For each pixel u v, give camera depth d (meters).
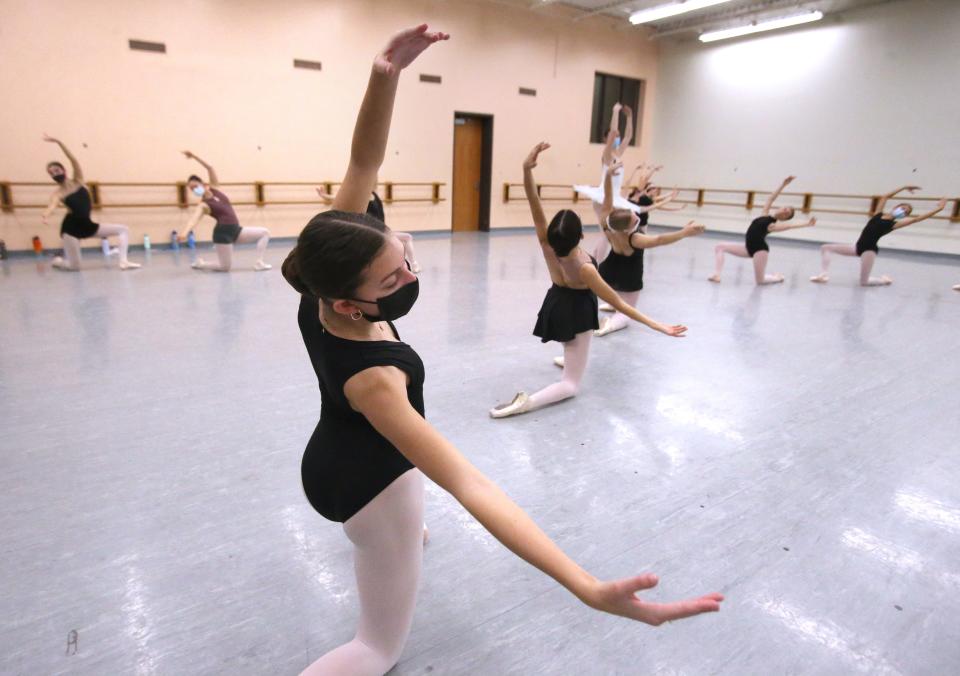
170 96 8.24
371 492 1.07
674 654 1.46
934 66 9.51
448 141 11.09
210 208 6.61
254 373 3.40
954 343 4.43
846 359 3.99
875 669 1.43
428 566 1.80
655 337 4.48
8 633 1.47
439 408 2.99
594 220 13.68
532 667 1.42
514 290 6.11
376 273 0.86
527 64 11.70
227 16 8.47
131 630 1.50
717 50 12.56
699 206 13.38
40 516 1.97
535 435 2.72
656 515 2.08
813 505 2.17
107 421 2.72
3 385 3.13
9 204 7.36
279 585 1.68
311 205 9.74
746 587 1.72
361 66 9.76
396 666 1.40
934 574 1.79
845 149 10.78
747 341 4.40
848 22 10.47
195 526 1.95
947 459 2.55
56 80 7.45
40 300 5.09
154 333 4.15
